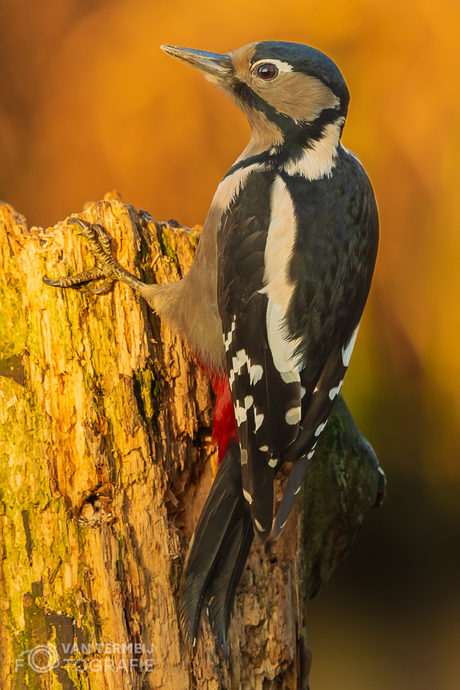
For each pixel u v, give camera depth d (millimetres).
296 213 4254
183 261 4273
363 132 5461
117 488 4242
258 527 4242
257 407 4250
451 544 5348
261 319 4250
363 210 4266
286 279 4250
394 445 5438
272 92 4277
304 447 4254
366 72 5480
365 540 5395
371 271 4270
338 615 5008
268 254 4250
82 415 4242
